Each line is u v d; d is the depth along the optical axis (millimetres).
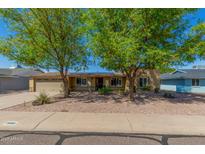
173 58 12344
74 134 6730
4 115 9609
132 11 12391
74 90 28234
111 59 12625
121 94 20297
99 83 28453
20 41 15266
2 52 15008
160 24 13102
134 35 12352
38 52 15500
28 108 11859
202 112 10633
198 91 28000
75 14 15875
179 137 6520
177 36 14219
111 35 12008
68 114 9883
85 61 17547
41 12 14555
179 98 16719
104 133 6848
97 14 12617
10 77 33500
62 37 16047
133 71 14742
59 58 16719
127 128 7348
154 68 13852
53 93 24781
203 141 6145
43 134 6707
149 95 19062
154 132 6977
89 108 11656
